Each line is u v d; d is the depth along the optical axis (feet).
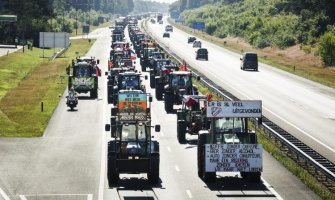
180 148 268.00
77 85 440.45
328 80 602.85
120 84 395.34
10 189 199.52
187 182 209.05
